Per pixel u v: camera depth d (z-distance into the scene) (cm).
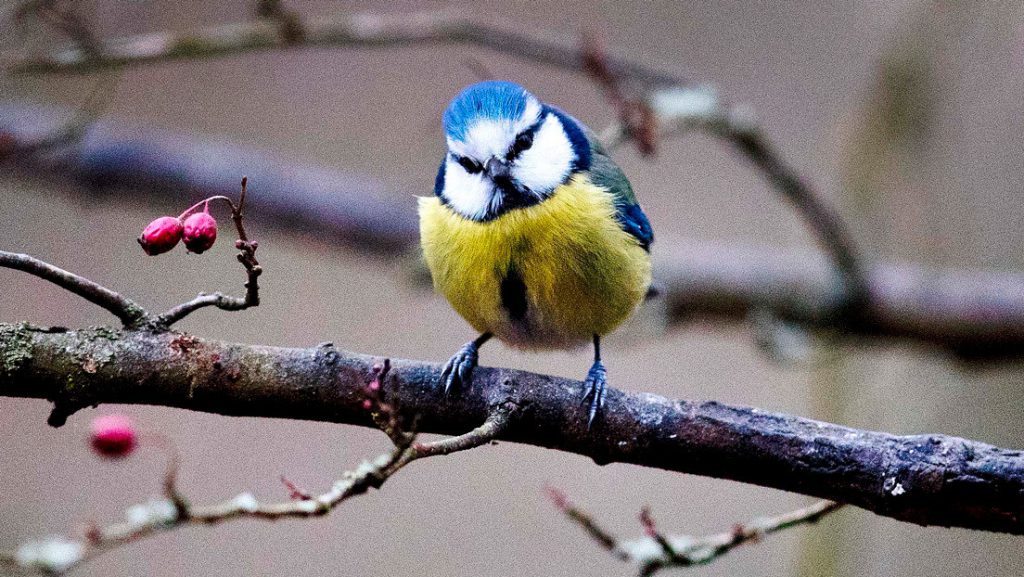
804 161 1434
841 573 914
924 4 1110
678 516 1212
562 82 1436
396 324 1373
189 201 1199
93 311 1245
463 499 1230
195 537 1150
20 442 1150
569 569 1172
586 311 724
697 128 968
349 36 919
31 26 912
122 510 1123
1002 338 1091
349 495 495
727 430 559
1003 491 524
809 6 1514
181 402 545
